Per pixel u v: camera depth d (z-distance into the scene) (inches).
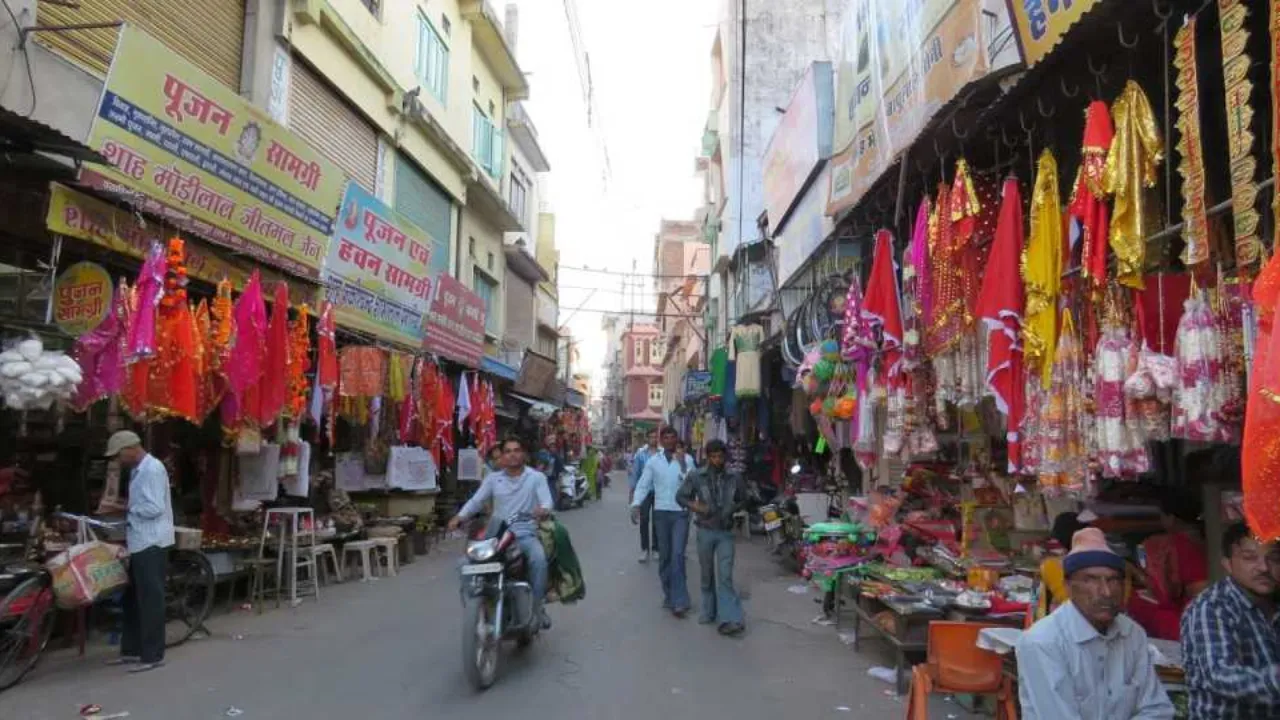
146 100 305.6
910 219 298.2
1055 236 183.2
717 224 1123.3
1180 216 173.6
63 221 258.2
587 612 351.6
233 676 251.0
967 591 240.1
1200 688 114.5
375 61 555.2
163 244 306.2
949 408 303.3
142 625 260.1
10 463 307.4
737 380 593.0
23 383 240.4
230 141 353.7
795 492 534.9
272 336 345.1
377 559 460.8
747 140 880.3
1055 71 179.5
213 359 308.5
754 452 669.9
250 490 375.6
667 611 354.3
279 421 373.4
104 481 339.6
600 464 1512.1
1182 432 150.2
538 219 1402.6
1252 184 127.6
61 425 293.7
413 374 532.4
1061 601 181.5
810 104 503.8
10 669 241.8
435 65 702.5
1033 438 187.3
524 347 1162.6
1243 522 123.0
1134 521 219.5
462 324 696.4
